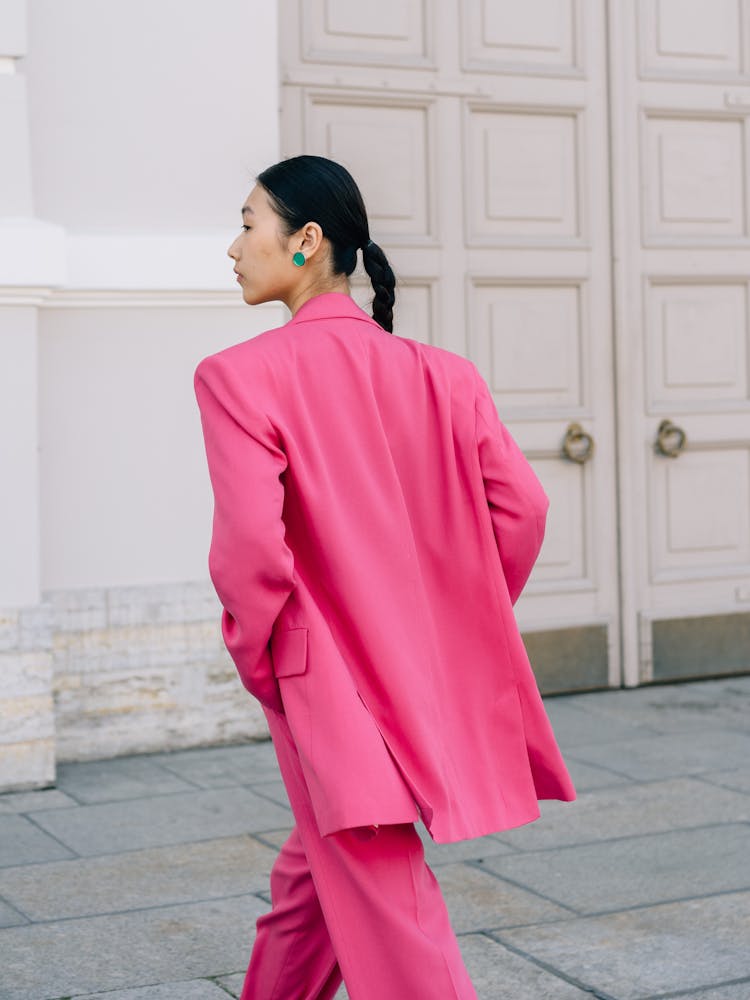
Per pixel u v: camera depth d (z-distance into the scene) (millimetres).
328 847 1945
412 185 5199
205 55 4512
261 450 1896
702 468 5656
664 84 5539
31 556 4156
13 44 4078
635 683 5551
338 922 1929
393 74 5125
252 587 1865
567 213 5438
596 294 5477
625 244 5480
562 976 2750
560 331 5438
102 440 4465
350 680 1911
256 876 3398
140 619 4508
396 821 1839
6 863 3508
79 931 3023
